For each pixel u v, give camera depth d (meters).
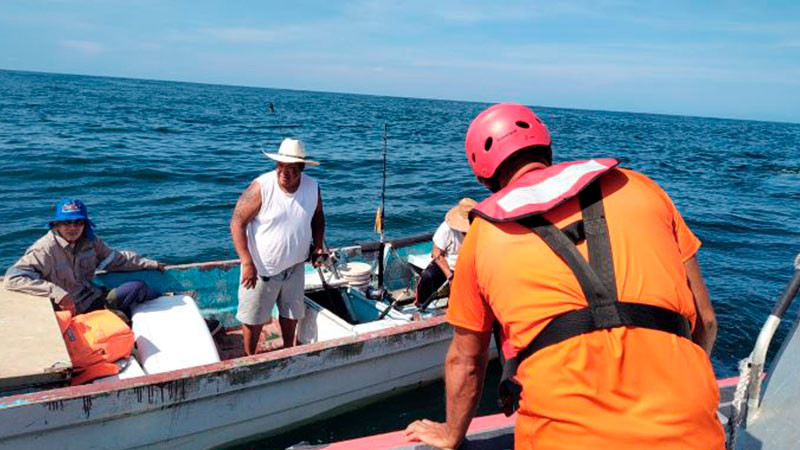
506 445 1.89
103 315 4.53
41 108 40.41
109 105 51.84
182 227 11.89
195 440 4.30
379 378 5.15
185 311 5.22
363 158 24.03
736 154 43.56
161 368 4.46
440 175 20.64
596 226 1.35
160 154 21.61
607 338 1.27
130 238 10.95
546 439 1.31
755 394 1.64
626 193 1.42
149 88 134.62
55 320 4.25
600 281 1.30
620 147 42.84
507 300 1.36
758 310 8.41
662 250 1.37
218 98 98.19
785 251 12.28
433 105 155.50
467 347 1.62
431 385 5.59
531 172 1.54
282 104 87.50
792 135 108.62
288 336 5.36
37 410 3.64
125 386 3.90
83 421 3.79
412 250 7.81
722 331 7.61
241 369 4.33
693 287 1.50
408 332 5.16
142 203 13.66
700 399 1.28
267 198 4.72
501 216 1.40
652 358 1.27
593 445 1.25
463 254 1.50
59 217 4.81
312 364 4.66
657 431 1.23
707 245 12.46
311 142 29.67
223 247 10.75
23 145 20.62
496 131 1.59
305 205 4.88
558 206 1.38
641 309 1.29
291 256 4.93
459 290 1.54
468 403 1.71
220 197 14.79
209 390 4.23
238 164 20.50
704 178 25.61
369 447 1.93
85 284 5.09
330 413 4.96
